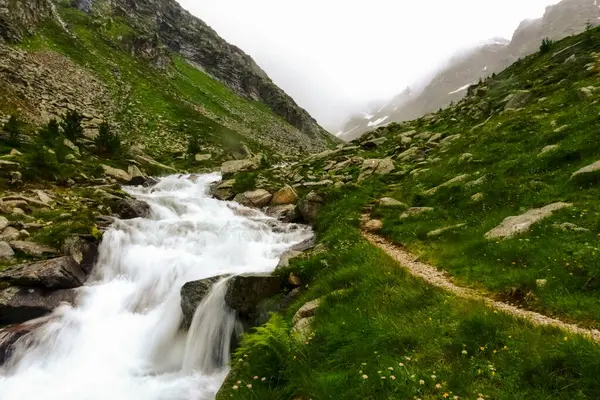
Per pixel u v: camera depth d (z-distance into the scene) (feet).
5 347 38.06
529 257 34.91
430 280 37.17
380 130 174.19
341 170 116.88
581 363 18.48
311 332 29.12
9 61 156.66
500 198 52.54
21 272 45.78
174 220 74.84
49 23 258.57
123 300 49.37
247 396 23.82
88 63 242.17
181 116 241.96
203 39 545.44
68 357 40.01
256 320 40.81
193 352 40.47
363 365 22.70
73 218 63.82
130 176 110.83
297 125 531.91
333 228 65.36
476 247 41.37
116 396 34.58
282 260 49.39
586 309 26.32
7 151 88.28
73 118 123.44
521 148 67.67
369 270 39.17
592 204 39.93
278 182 118.21
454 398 18.31
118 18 392.06
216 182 123.95
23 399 34.19
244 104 442.09
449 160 82.79
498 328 23.62
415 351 23.40
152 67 347.36
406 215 61.26
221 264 59.57
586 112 66.54
